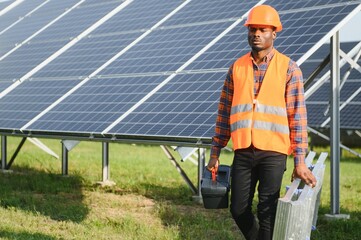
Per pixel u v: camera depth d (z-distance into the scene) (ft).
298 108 19.72
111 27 43.34
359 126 67.46
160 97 32.04
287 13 33.27
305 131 19.71
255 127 19.83
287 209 17.39
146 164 63.05
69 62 40.93
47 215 31.78
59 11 51.34
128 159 68.23
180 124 28.76
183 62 34.30
